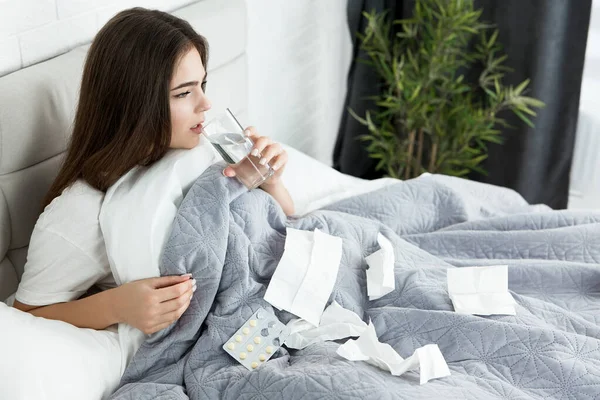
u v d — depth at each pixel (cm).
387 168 286
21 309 131
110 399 121
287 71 242
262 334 131
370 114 279
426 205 176
